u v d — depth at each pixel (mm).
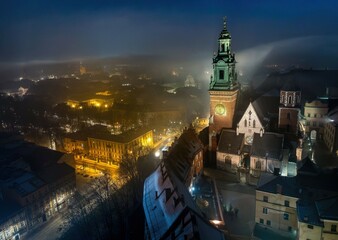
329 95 133750
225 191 81688
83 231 81938
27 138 173875
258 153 86125
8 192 94312
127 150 131500
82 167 136750
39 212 97000
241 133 93188
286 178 65812
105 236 74625
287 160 82812
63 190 107562
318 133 117812
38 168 117438
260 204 65062
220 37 94688
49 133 169125
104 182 105562
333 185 61000
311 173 65500
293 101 89938
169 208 51781
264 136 88375
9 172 103250
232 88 96625
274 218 63906
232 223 67875
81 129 167750
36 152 127625
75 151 148125
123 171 112000
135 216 79375
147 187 67375
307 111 118250
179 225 43844
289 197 61531
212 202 73188
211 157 98000
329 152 104125
